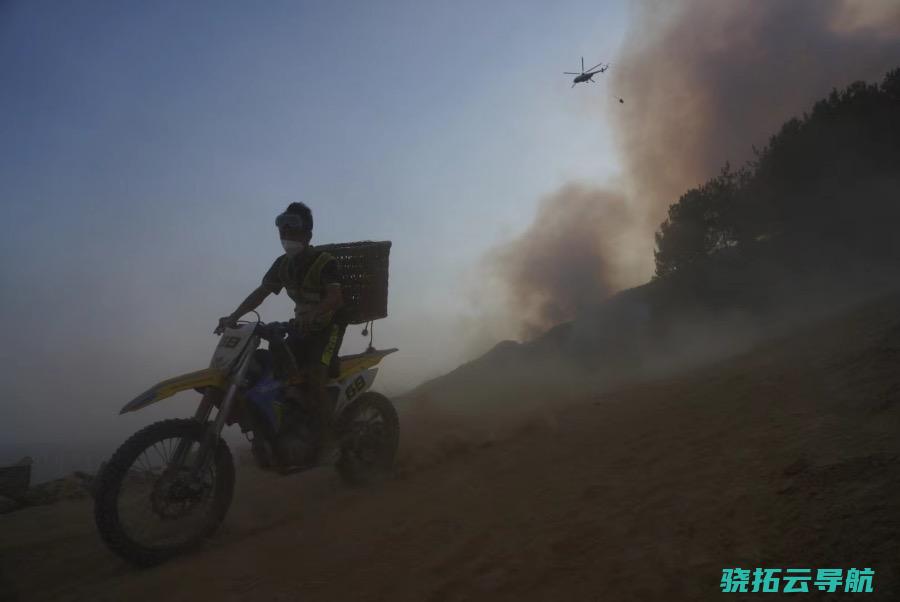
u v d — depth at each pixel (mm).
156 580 3238
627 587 2367
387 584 2756
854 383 4184
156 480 3641
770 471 3102
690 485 3217
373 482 4855
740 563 2359
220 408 3895
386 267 5012
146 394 3662
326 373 4469
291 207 4461
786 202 17891
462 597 2520
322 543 3432
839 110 17688
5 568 3750
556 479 3852
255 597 2812
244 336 4035
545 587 2488
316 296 4445
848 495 2605
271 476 5848
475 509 3576
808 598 2057
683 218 20875
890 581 2012
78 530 4598
